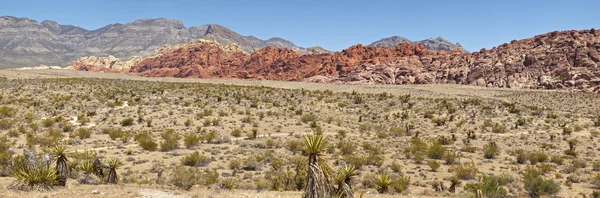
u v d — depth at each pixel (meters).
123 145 42.34
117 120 59.03
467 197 20.62
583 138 51.56
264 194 18.66
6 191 16.50
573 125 62.25
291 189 22.95
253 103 79.88
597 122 62.06
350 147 41.62
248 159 32.56
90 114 61.66
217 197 17.44
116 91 89.81
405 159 38.44
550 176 31.12
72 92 85.62
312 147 11.33
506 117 70.50
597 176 28.20
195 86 110.31
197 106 73.50
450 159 36.75
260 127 58.22
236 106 75.44
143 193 17.81
